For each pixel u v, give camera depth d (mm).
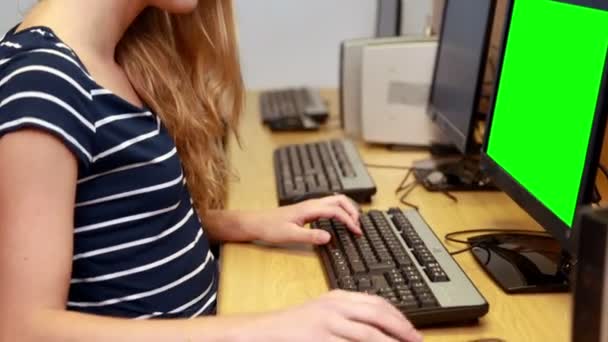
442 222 1368
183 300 1105
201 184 1332
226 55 1384
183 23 1329
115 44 1132
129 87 1160
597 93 939
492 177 1309
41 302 850
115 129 978
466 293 1011
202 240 1187
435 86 1803
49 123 863
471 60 1553
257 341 833
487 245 1220
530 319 999
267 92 2537
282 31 2713
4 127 854
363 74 1888
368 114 1903
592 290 565
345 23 2707
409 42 1880
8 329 843
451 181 1562
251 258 1245
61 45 941
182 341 836
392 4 2318
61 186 878
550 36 1101
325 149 1754
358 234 1248
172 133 1255
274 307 1064
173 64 1288
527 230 1305
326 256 1198
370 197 1491
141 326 851
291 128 2104
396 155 1852
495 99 1331
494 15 1463
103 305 1031
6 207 854
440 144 1851
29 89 875
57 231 869
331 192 1479
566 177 1014
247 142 2008
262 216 1321
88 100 935
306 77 2770
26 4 2184
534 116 1143
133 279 1040
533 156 1138
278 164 1720
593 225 562
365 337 832
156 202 1039
